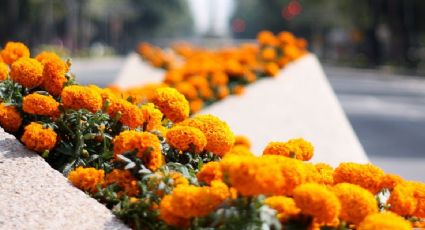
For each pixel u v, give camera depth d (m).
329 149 8.82
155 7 111.38
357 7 55.09
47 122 4.45
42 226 3.47
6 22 52.72
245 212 3.08
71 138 4.39
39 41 65.75
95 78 36.44
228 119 10.59
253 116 10.84
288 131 9.91
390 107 23.12
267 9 96.25
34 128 4.22
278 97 12.59
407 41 53.44
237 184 2.96
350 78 41.91
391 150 13.42
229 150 4.30
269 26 98.38
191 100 10.36
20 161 4.12
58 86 4.73
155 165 3.81
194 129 4.02
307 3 71.31
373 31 56.44
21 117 4.61
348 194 3.29
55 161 4.34
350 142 9.27
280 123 10.43
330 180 3.82
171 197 3.26
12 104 4.61
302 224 3.19
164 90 4.65
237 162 2.97
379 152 13.12
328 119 10.81
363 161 8.28
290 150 4.03
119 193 3.81
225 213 3.07
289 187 3.20
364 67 56.78
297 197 3.08
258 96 12.55
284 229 3.17
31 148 4.25
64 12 69.12
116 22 97.12
